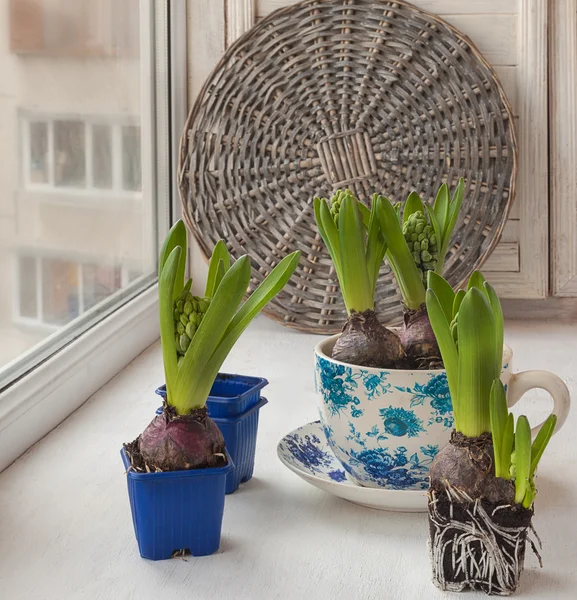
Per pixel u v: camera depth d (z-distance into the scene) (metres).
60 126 1.01
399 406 0.65
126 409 1.00
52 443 0.88
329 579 0.59
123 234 1.28
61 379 0.95
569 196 1.41
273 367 1.16
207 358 0.59
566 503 0.71
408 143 1.35
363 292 0.68
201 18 1.46
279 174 1.38
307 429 0.81
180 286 0.62
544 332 1.37
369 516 0.69
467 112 1.33
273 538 0.65
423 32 1.34
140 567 0.61
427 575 0.59
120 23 1.25
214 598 0.56
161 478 0.59
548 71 1.39
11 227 0.87
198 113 1.38
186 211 1.38
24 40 0.90
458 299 0.58
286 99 1.37
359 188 1.37
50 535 0.66
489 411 0.54
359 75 1.35
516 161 1.32
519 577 0.56
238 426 0.73
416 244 0.69
